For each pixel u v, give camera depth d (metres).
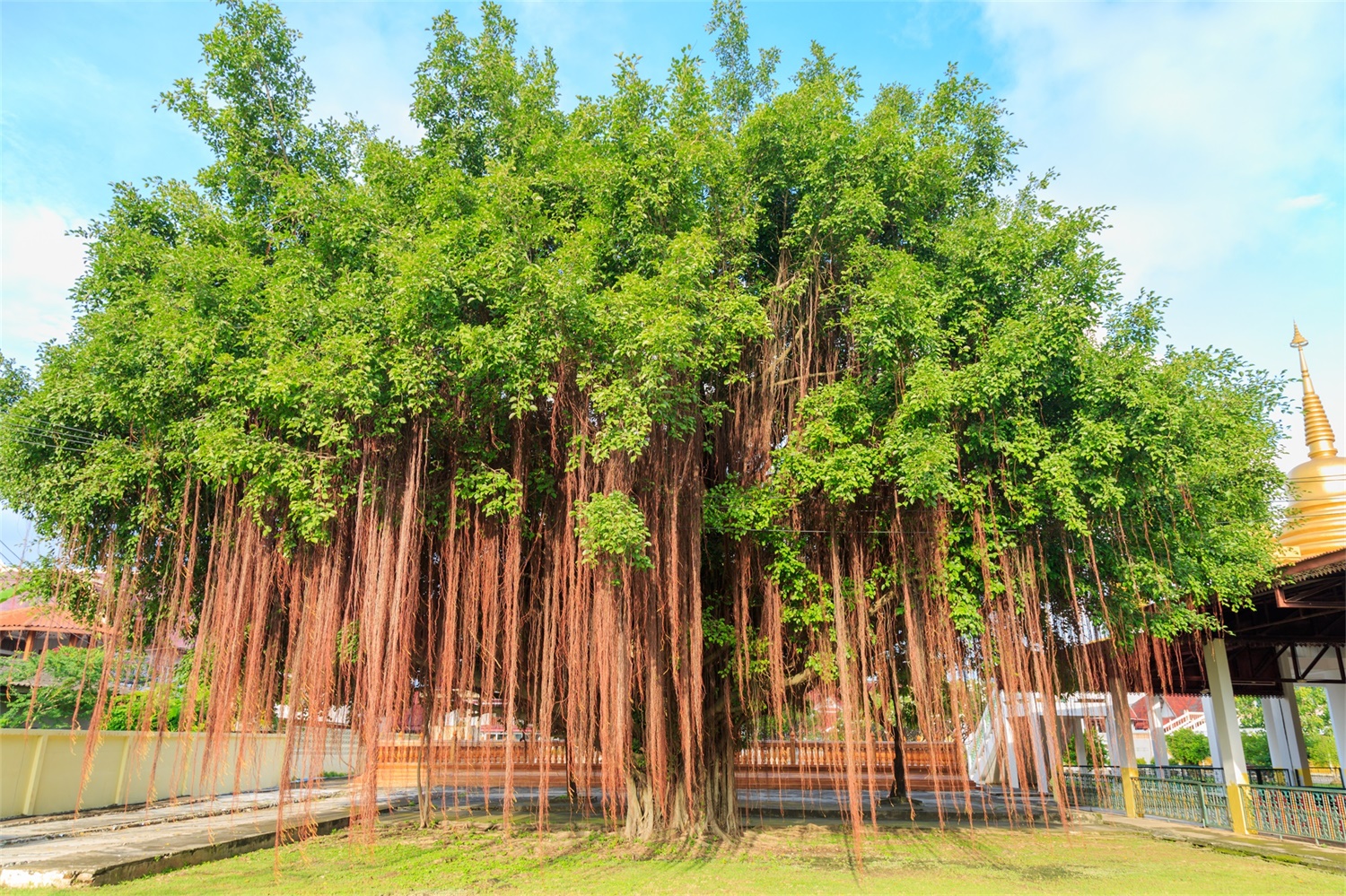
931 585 10.86
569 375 10.08
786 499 11.08
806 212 11.45
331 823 15.44
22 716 18.16
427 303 9.34
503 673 11.56
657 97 11.75
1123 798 18.52
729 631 12.02
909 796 20.27
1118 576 11.46
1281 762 18.91
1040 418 10.95
